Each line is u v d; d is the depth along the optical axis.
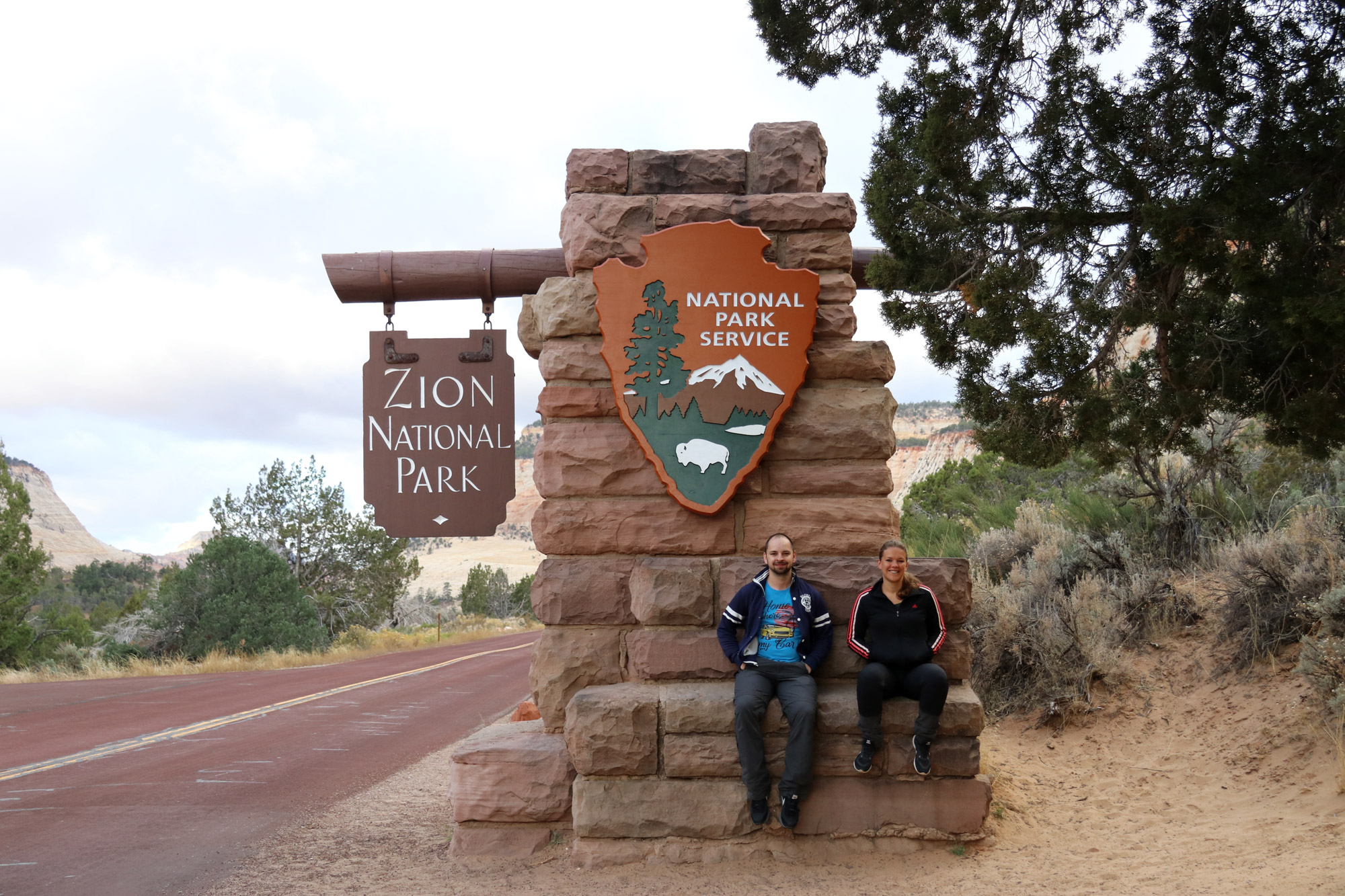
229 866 5.41
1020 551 11.47
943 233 7.18
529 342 6.34
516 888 4.96
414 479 6.80
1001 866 5.08
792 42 8.36
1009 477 19.39
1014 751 7.55
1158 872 4.75
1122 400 6.82
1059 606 8.59
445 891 4.93
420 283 6.93
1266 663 7.36
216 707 14.10
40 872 5.30
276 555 31.34
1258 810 5.62
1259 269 5.19
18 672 22.77
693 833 5.35
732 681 5.67
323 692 16.62
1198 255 5.42
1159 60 6.62
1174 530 9.91
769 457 5.95
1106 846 5.38
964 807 5.37
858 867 5.15
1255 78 6.28
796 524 5.89
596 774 5.40
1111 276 6.79
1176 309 6.62
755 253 5.96
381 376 6.88
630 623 5.89
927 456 113.25
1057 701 7.84
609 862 5.32
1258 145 5.65
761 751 5.23
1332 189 5.57
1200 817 5.74
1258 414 6.82
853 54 8.50
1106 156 6.48
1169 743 7.05
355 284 6.91
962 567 5.65
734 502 5.93
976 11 6.95
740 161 6.25
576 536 5.93
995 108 7.20
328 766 8.88
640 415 5.86
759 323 5.91
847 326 6.00
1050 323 6.29
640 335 5.90
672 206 6.09
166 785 7.89
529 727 6.27
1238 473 10.67
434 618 60.12
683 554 5.88
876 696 5.20
